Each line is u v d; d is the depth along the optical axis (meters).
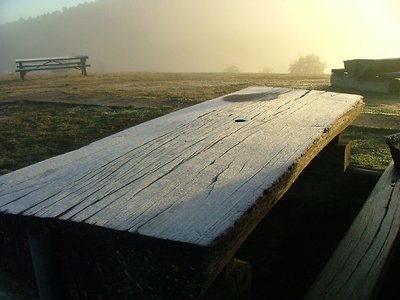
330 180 3.52
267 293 2.30
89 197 1.34
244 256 2.64
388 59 8.65
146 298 1.12
